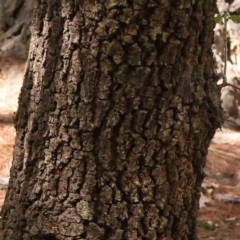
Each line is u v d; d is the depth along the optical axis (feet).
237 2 35.53
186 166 10.27
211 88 10.48
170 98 9.82
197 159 10.48
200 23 9.90
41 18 9.93
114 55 9.50
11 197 10.84
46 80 9.95
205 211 22.11
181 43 9.68
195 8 9.74
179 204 10.37
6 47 37.91
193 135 10.23
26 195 10.41
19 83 35.22
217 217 21.65
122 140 9.77
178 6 9.48
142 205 10.06
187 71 9.90
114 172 9.88
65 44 9.68
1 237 10.94
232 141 32.17
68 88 9.75
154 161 9.97
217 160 28.19
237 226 20.85
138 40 9.46
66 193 10.06
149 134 9.82
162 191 10.12
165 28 9.52
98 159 9.84
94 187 9.91
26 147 10.36
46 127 10.06
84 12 9.46
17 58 37.29
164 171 10.07
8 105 31.81
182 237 10.60
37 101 10.13
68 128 9.87
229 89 35.50
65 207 10.09
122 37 9.43
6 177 23.08
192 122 10.13
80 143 9.84
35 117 10.18
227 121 35.14
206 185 24.40
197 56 10.04
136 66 9.55
